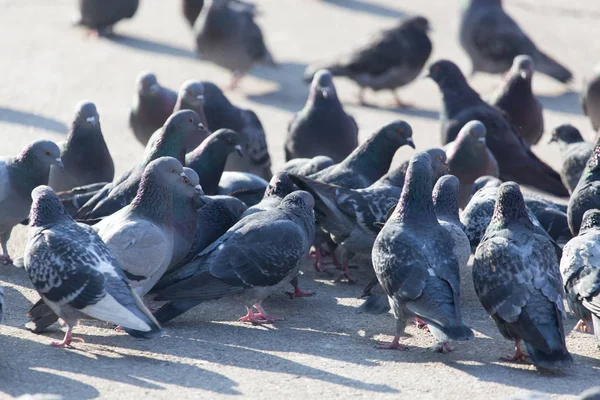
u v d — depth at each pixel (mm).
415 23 22578
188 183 11773
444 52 27312
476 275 10375
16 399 8164
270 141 19938
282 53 26797
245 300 11461
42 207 10266
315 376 9680
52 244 9906
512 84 19750
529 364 10320
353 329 11430
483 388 9508
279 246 11320
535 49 24094
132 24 29031
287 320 11664
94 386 9086
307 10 31031
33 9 29906
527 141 20219
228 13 22578
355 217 12781
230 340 10758
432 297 9836
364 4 31922
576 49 27781
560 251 12062
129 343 10453
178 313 10953
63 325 10992
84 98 21969
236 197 13953
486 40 23922
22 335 10500
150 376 9445
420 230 10523
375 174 15055
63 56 25172
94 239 10180
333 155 17719
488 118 18297
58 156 13164
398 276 10141
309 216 11922
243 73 23484
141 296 11219
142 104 17797
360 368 9984
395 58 22328
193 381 9367
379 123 21516
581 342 11234
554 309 9711
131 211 11359
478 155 16391
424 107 23250
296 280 12555
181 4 27266
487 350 10805
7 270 12961
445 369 10047
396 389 9398
